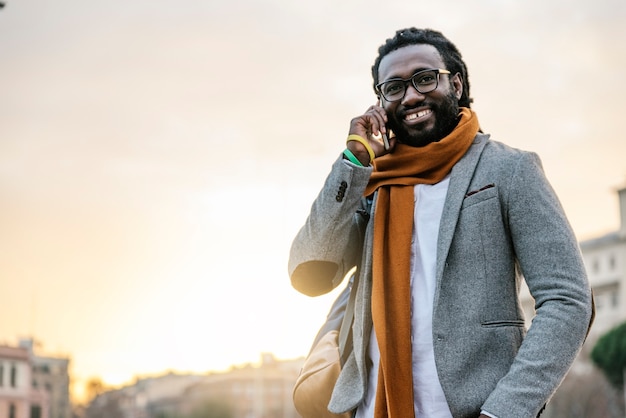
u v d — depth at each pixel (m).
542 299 2.29
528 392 2.17
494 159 2.44
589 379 59.47
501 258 2.35
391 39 2.66
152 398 121.25
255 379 106.38
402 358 2.34
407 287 2.39
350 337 2.62
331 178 2.55
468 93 2.72
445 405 2.31
